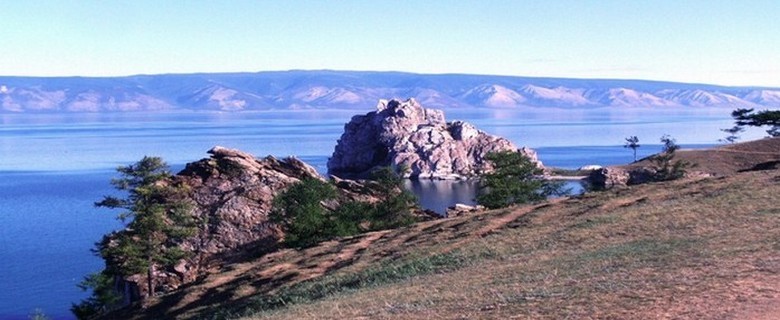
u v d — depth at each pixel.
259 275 49.78
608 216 43.69
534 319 20.70
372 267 43.59
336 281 41.97
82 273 107.50
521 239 41.94
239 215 83.50
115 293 76.75
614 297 22.23
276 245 77.75
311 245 58.06
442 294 28.56
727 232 34.00
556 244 38.84
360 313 27.22
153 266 73.62
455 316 22.98
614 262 30.06
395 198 80.31
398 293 31.05
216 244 79.94
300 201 76.31
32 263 114.75
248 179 90.62
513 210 54.41
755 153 169.62
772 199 41.31
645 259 29.50
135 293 73.38
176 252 72.44
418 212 88.25
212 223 82.44
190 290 50.72
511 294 25.56
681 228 37.25
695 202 43.91
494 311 22.73
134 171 73.75
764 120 112.75
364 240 54.62
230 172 92.44
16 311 86.69
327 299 35.00
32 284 100.69
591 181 181.38
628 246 34.22
